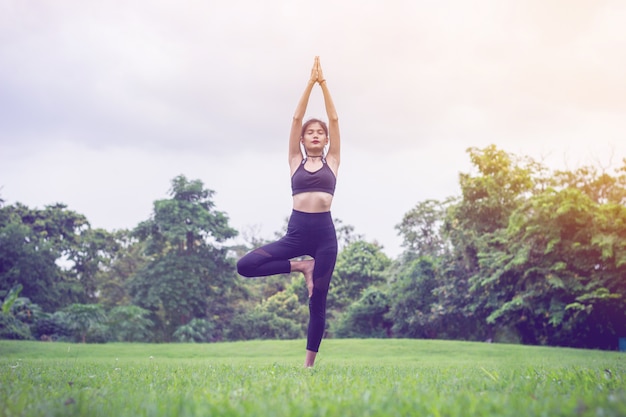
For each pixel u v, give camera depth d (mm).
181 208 42719
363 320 38719
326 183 5258
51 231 45281
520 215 27000
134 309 34000
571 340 28141
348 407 2299
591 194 31234
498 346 20297
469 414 2129
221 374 4594
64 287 40281
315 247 5297
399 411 2207
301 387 3180
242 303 46062
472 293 31250
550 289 26516
